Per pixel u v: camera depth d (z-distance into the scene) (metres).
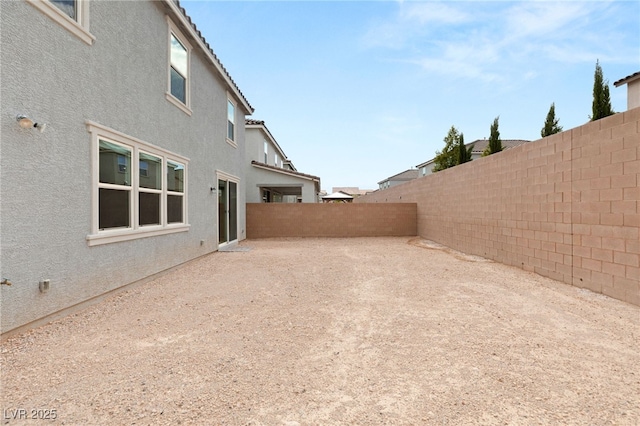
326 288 5.97
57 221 4.19
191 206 8.67
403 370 2.95
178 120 7.90
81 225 4.62
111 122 5.32
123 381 2.72
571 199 6.27
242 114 14.45
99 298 5.02
